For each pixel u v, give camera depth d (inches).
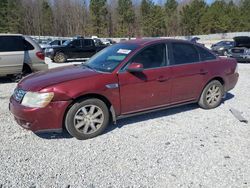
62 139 181.6
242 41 713.0
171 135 187.8
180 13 3221.0
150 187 131.4
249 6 2970.0
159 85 204.4
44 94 167.6
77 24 3189.0
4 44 357.4
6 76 386.0
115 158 157.2
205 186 132.0
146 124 206.8
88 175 141.0
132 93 193.5
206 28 3043.8
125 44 214.5
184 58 220.8
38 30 3021.7
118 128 199.3
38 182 135.3
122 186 132.3
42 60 381.4
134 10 3216.0
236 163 152.0
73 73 188.2
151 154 161.6
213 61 238.1
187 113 231.9
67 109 174.4
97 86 179.0
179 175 140.7
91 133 182.5
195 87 227.5
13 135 187.9
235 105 257.1
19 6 2859.3
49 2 3201.3
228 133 191.6
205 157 158.1
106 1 3065.9
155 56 205.3
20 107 171.3
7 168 147.1
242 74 467.8
